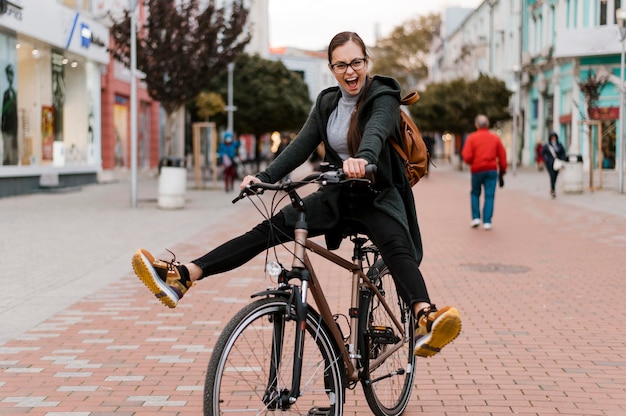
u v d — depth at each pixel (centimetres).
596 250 1153
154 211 1808
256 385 355
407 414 450
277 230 374
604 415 443
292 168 397
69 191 2397
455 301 785
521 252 1141
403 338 454
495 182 1443
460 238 1313
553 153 2212
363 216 387
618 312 726
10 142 2217
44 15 2361
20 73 2294
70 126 2711
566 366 545
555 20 4341
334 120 391
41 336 638
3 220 1534
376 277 427
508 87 5406
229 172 2662
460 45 7362
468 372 533
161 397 478
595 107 2783
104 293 828
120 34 2270
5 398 475
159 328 668
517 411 452
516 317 708
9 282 883
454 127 5122
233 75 4006
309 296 765
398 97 380
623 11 2303
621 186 2386
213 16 2408
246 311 346
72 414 445
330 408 379
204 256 368
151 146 4178
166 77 2570
